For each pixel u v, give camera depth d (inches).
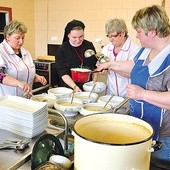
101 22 149.1
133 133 34.2
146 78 48.9
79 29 84.7
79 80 66.6
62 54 87.0
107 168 26.5
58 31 166.1
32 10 169.5
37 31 174.1
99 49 152.7
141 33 47.8
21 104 44.2
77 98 59.9
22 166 35.5
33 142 39.6
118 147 25.7
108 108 53.5
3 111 42.2
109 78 80.7
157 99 44.3
